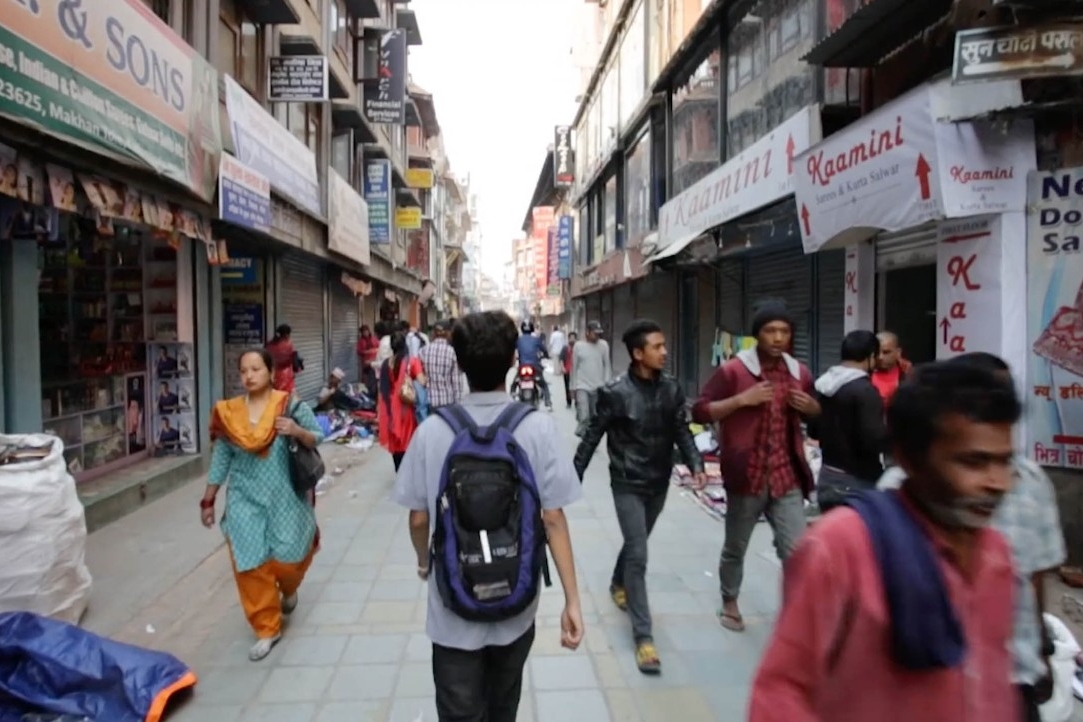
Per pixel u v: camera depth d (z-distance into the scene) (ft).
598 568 17.40
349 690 11.46
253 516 12.71
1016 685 5.28
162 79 19.40
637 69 55.47
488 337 7.77
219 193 22.95
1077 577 14.49
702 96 39.04
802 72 26.71
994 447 3.97
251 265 38.78
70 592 13.47
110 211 17.62
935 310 21.21
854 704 4.07
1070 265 15.14
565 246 101.60
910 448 4.18
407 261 96.94
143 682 10.56
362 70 55.88
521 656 7.74
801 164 21.91
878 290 22.48
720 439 13.23
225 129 27.14
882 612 3.94
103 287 26.71
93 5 15.80
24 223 16.37
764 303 12.75
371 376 45.93
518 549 7.18
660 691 11.38
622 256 57.77
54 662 10.44
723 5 33.94
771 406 12.65
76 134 15.03
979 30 13.85
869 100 23.27
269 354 13.16
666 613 14.47
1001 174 15.35
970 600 4.20
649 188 50.93
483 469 7.22
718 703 11.01
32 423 17.37
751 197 28.91
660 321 52.26
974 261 16.30
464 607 7.03
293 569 13.11
